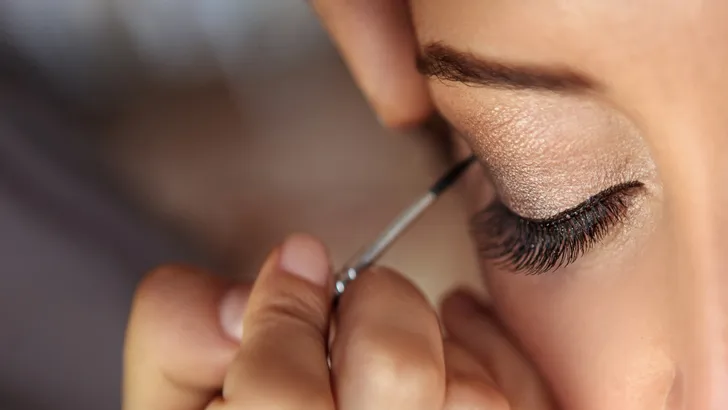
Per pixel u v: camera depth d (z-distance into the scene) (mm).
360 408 221
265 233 307
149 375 246
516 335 252
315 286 235
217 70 311
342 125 306
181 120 312
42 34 309
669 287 222
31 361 290
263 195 308
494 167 230
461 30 215
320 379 221
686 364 222
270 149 309
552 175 222
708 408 221
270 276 235
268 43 309
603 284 230
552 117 215
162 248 310
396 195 302
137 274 306
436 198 248
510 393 245
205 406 242
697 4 197
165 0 306
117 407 298
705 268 214
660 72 202
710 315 217
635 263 225
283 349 224
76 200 307
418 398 220
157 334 243
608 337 233
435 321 228
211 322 244
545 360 246
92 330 298
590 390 239
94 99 316
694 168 207
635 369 231
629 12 199
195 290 246
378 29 244
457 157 265
